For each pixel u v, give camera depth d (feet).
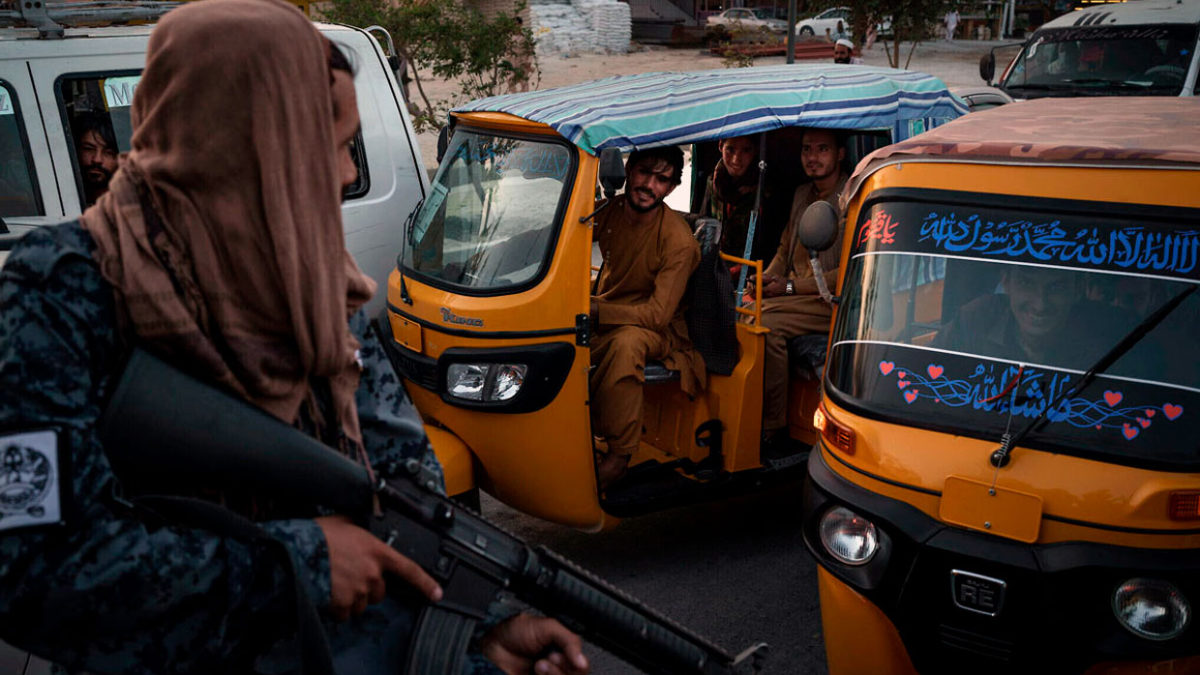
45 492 3.33
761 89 14.12
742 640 12.61
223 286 3.68
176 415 3.62
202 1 3.74
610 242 13.98
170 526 3.64
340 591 3.86
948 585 8.55
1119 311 9.07
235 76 3.58
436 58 41.55
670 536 15.29
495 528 4.53
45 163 14.97
